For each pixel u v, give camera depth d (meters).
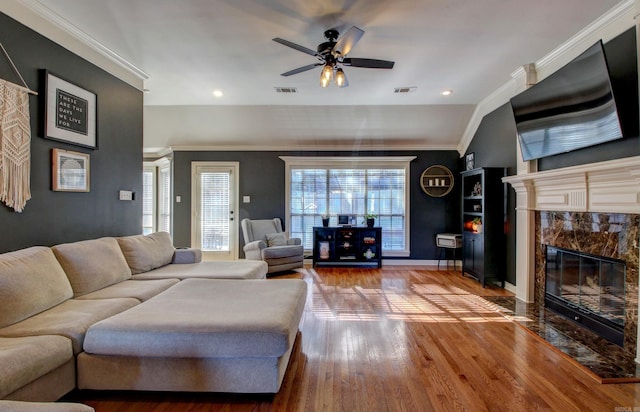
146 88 4.54
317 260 6.14
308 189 6.58
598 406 1.93
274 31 3.00
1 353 1.57
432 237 6.43
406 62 3.66
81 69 3.14
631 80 2.57
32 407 1.11
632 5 2.53
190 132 6.16
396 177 6.52
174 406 1.94
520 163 4.07
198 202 6.58
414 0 2.51
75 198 3.10
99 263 2.86
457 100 5.09
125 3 2.57
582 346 2.71
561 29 2.94
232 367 1.96
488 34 3.04
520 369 2.36
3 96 2.38
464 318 3.40
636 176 2.36
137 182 4.00
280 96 4.90
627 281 2.60
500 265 4.68
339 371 2.33
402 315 3.49
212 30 2.98
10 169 2.44
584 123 2.86
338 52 2.77
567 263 3.42
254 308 2.26
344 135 6.21
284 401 1.98
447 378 2.24
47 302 2.23
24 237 2.59
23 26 2.56
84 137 3.18
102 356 1.97
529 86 3.76
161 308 2.25
